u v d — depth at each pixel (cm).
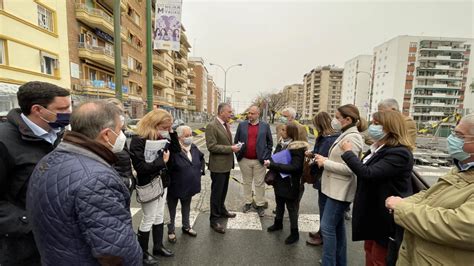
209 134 382
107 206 121
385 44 6856
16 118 170
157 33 611
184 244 335
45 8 1416
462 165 148
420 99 6406
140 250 136
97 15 1862
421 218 142
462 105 6372
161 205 300
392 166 204
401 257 172
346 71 9162
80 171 120
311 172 333
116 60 559
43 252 124
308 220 423
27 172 166
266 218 425
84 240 121
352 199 257
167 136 288
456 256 133
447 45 6253
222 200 421
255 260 301
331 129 337
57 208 116
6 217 158
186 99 5522
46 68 1427
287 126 354
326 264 266
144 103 2864
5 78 1164
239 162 454
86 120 132
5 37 1167
